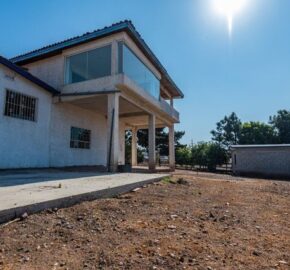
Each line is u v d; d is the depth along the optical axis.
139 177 8.11
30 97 11.61
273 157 20.61
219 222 4.04
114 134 11.52
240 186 9.38
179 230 3.49
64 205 4.04
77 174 9.05
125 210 4.37
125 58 12.55
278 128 37.09
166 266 2.38
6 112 10.41
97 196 4.91
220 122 41.41
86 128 15.52
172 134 21.44
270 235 3.46
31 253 2.51
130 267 2.34
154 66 16.86
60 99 12.83
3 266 2.23
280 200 6.62
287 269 2.41
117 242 2.93
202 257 2.61
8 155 10.41
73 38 12.84
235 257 2.64
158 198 5.68
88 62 12.87
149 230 3.41
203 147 27.03
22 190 4.74
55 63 13.70
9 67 10.43
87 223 3.50
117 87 11.98
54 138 12.92
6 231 2.93
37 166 11.79
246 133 37.09
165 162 32.78
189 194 6.64
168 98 22.39
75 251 2.62
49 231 3.09
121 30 12.05
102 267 2.32
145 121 20.39
